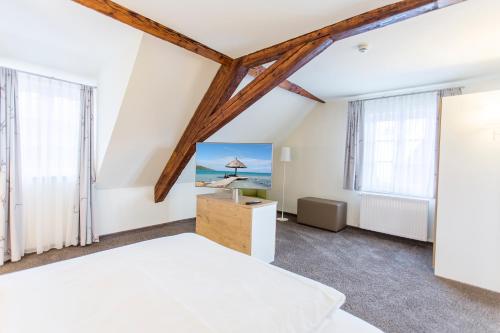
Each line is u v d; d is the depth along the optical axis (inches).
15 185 117.3
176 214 192.5
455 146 108.0
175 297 47.3
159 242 77.0
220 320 41.2
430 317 85.0
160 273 56.3
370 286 105.1
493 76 138.3
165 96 127.3
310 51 99.3
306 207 194.9
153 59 109.0
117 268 58.1
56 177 133.6
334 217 178.9
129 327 39.2
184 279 54.1
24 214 125.0
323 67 132.0
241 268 60.4
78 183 137.3
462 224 107.6
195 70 125.0
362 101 182.1
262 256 123.4
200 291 49.7
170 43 105.7
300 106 200.2
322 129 208.1
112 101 125.3
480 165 102.9
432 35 96.8
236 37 103.4
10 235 117.3
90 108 138.0
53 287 49.6
